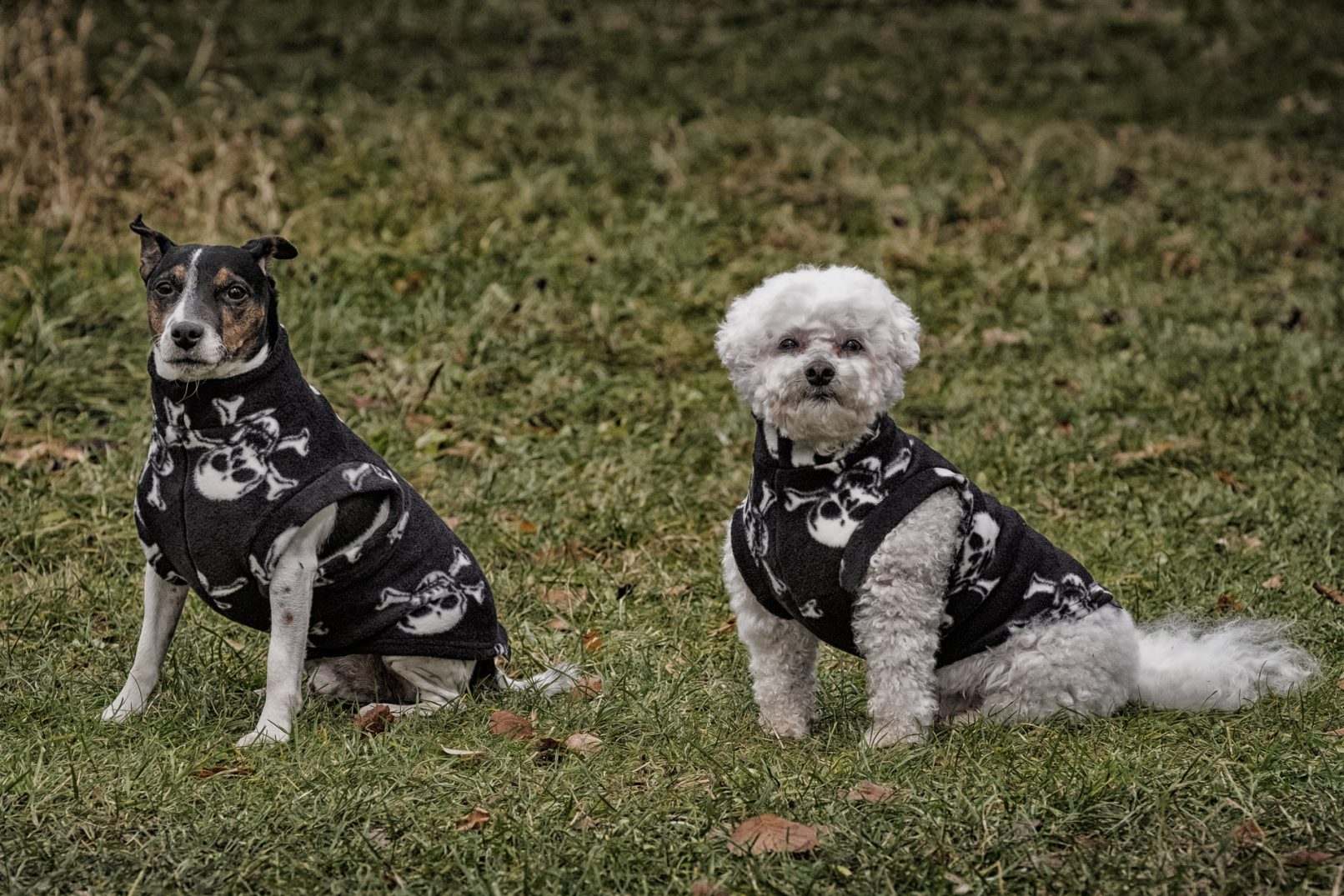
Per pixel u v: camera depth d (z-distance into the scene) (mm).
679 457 7336
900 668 4270
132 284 8758
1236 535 6527
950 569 4332
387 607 4625
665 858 3537
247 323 4281
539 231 10219
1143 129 13781
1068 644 4520
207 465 4285
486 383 8117
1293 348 8703
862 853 3504
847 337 4250
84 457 6797
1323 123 14078
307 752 4254
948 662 4582
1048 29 17500
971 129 13414
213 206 9586
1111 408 8023
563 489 6922
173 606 4664
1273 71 15898
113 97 11336
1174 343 8891
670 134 12695
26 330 7895
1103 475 7246
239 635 5402
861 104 14141
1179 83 15422
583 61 15742
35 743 4211
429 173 10984
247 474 4289
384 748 4203
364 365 8172
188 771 4055
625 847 3561
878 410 4199
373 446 7176
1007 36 17188
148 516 4410
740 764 4121
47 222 9508
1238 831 3539
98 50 14117
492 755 4199
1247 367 8430
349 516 4484
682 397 8102
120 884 3396
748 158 12188
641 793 3939
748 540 4375
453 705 4703
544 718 4652
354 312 8617
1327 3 18312
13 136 9789
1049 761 4000
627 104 13898
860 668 5207
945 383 8453
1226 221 11094
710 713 4680
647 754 4281
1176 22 17734
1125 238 10742
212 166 10594
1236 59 16312
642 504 6785
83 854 3521
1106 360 8703
